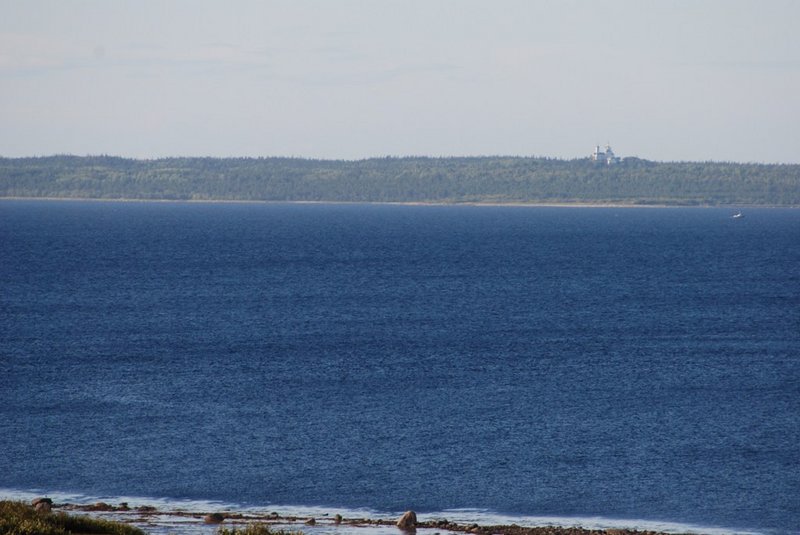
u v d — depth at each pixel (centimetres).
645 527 11850
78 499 12750
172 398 18450
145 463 14262
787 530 11738
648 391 19462
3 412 17225
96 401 18150
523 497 12900
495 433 16000
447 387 19700
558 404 18200
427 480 13562
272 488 13200
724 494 13038
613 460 14512
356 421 16725
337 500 12762
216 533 10362
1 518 9075
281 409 17600
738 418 17162
